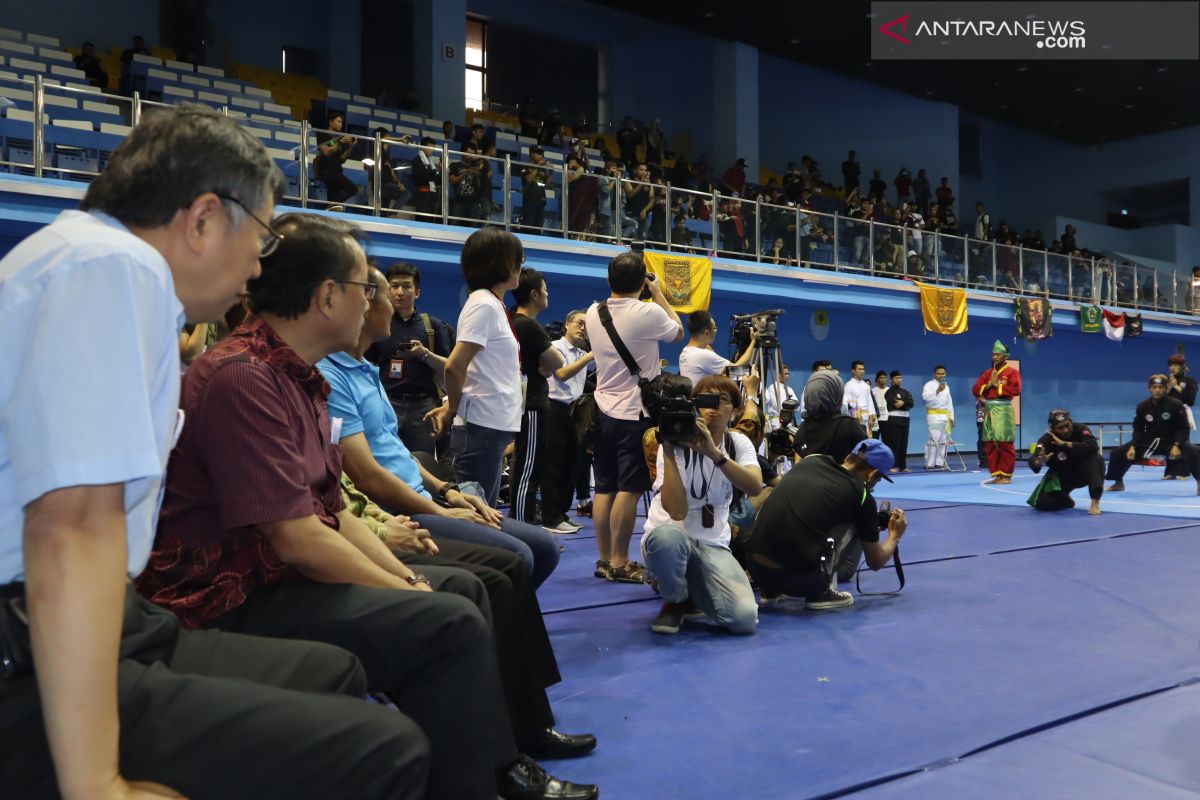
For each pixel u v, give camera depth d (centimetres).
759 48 2305
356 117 1741
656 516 452
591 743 284
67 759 114
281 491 186
